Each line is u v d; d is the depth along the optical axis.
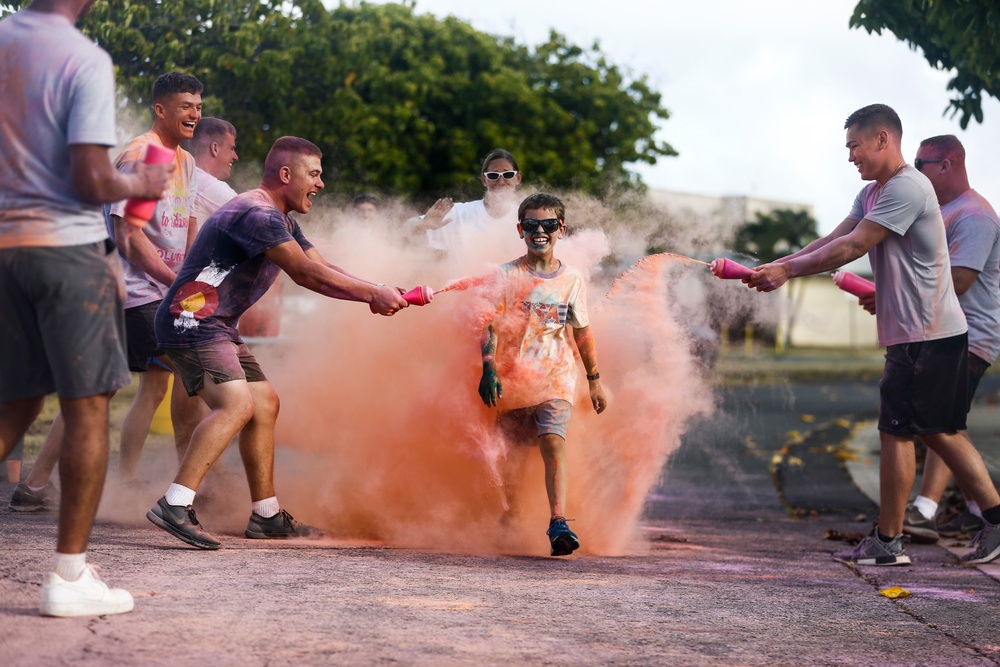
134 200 3.27
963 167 6.06
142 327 5.46
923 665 3.22
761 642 3.35
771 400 19.61
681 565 4.96
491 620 3.36
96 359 3.03
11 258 2.99
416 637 3.05
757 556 5.48
